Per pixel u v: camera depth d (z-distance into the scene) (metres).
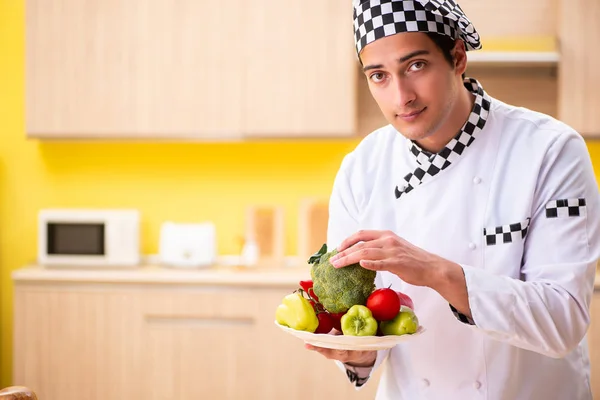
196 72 3.22
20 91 3.60
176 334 3.12
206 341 3.11
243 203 3.61
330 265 1.34
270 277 3.09
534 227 1.40
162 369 3.13
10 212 3.63
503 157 1.45
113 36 3.23
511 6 3.42
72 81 3.25
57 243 3.31
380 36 1.28
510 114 1.49
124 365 3.13
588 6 3.13
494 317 1.26
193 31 3.21
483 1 3.43
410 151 1.53
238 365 3.11
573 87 3.16
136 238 3.32
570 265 1.32
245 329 3.10
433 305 1.50
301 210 3.37
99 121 3.25
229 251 3.62
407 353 1.56
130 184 3.62
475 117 1.46
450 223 1.47
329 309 1.36
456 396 1.51
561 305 1.28
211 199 3.61
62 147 3.62
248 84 3.22
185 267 3.30
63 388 3.15
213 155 3.60
